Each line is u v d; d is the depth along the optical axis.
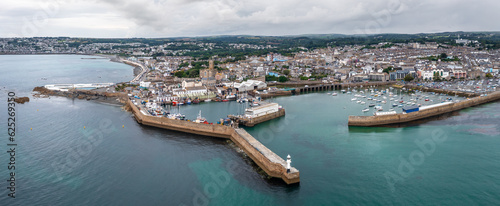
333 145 153.62
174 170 124.94
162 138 167.38
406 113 198.75
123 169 125.38
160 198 104.06
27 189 108.31
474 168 124.62
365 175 119.81
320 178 117.62
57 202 100.81
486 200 102.00
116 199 103.12
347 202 101.81
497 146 147.12
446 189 109.06
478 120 194.62
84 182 114.12
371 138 164.38
